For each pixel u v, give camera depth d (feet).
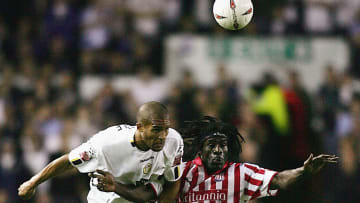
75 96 165.37
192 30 180.75
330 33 183.21
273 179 76.28
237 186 77.25
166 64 170.40
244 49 167.94
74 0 189.16
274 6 182.39
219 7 78.48
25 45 183.83
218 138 76.18
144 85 166.71
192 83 161.99
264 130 137.28
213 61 168.35
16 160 146.00
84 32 183.83
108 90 161.58
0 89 165.17
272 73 163.94
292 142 136.46
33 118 157.69
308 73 168.66
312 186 130.82
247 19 78.07
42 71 172.14
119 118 157.07
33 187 73.05
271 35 178.40
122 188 71.61
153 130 68.95
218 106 152.76
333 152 146.00
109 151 71.67
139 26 183.42
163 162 73.31
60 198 131.03
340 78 167.32
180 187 77.36
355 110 160.66
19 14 191.83
